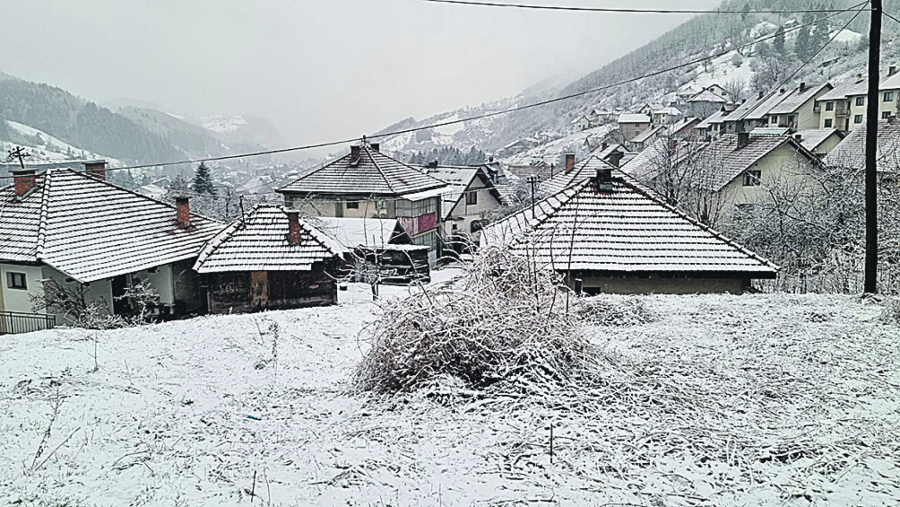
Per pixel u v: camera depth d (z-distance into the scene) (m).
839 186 25.48
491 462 5.66
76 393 8.22
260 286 21.44
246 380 9.46
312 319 14.32
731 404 7.07
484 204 49.78
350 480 5.34
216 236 22.52
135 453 6.04
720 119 80.44
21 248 19.97
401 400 7.51
